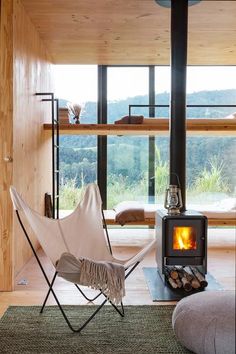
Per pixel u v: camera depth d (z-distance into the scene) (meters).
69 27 3.96
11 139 3.01
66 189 5.64
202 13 3.56
